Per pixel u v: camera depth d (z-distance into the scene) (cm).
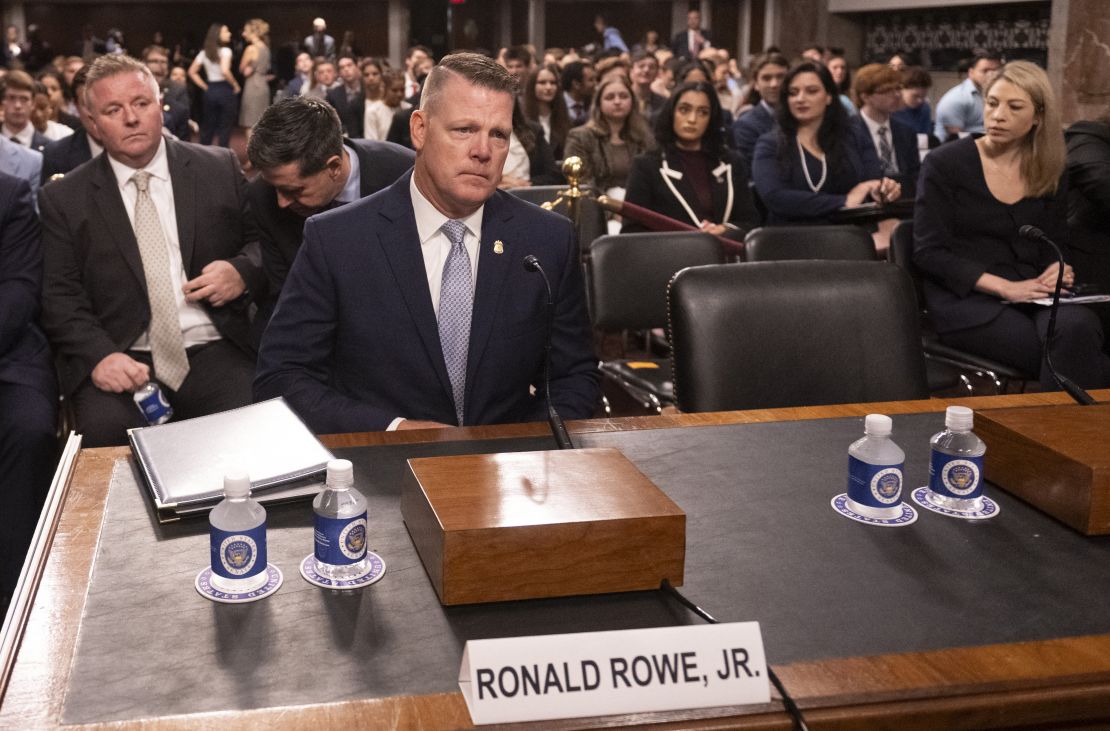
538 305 227
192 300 321
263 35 1547
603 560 129
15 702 108
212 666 114
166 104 1041
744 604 129
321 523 135
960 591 134
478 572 127
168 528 149
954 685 113
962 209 378
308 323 223
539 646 108
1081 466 150
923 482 171
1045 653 120
